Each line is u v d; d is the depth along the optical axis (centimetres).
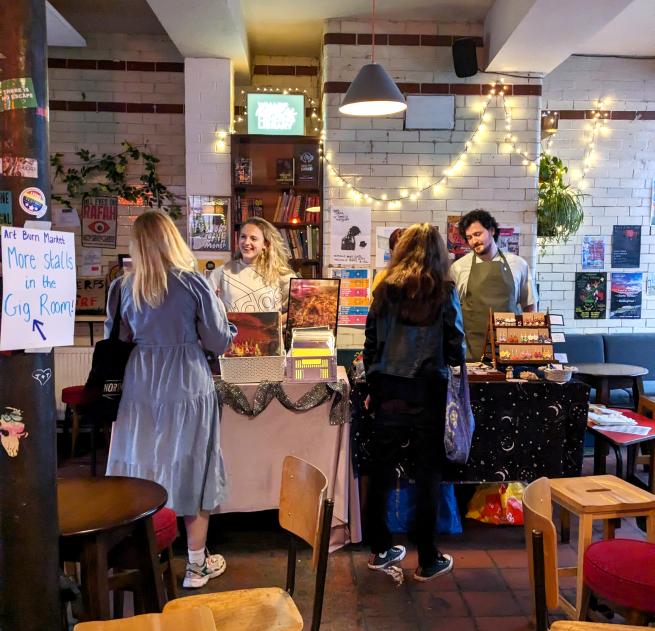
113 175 564
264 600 170
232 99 517
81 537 150
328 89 498
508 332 330
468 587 280
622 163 604
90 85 562
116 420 256
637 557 202
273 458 304
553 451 316
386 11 481
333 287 332
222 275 360
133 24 539
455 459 272
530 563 176
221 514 356
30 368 141
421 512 279
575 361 570
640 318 613
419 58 498
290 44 554
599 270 612
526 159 506
